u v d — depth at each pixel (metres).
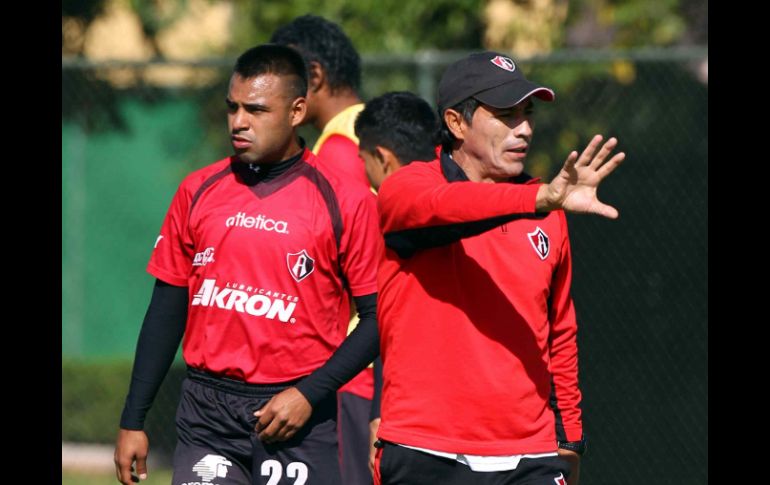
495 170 14.91
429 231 13.85
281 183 17.33
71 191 40.88
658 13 39.41
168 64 30.91
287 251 17.02
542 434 14.92
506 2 39.12
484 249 14.73
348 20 36.72
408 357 14.73
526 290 14.80
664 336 29.84
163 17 43.97
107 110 38.19
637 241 30.22
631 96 31.59
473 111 14.81
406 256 14.45
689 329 29.80
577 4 38.97
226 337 17.14
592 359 30.05
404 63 30.31
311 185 17.33
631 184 30.44
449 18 36.81
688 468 29.45
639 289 30.06
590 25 39.81
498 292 14.66
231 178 17.55
